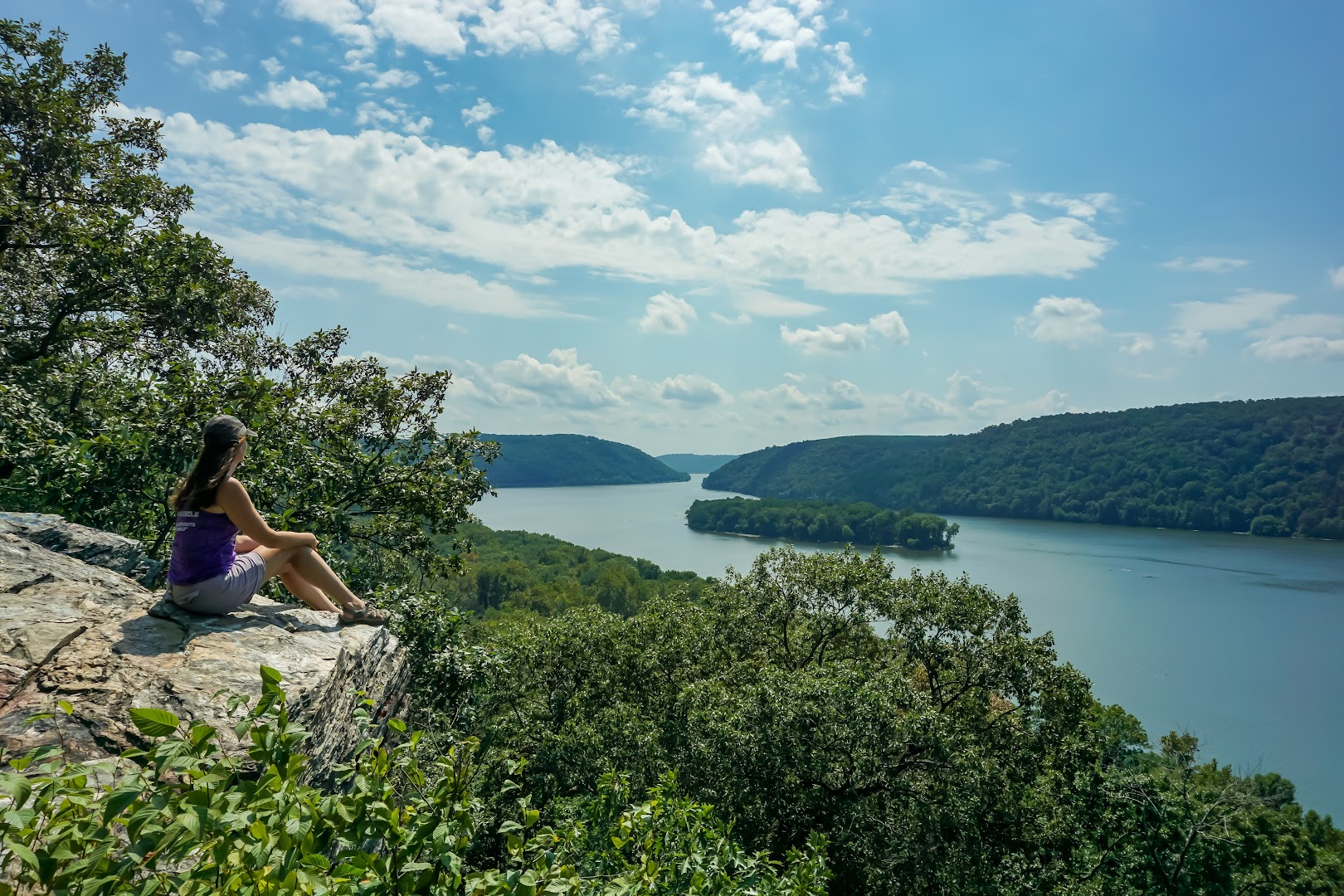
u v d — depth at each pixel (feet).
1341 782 175.52
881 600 84.02
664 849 20.39
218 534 16.56
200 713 13.10
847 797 60.80
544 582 350.43
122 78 59.16
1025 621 78.74
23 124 49.65
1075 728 74.18
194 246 45.78
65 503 28.14
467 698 39.04
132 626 15.48
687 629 86.02
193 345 49.44
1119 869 68.90
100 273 42.42
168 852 7.91
